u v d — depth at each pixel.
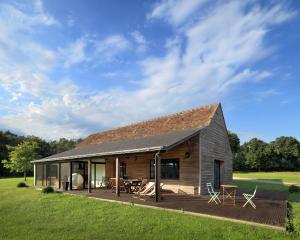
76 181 22.17
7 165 37.19
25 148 36.75
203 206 12.25
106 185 23.69
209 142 19.00
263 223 9.05
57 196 16.70
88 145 28.67
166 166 19.28
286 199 14.93
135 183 18.09
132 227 9.50
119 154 15.87
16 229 9.74
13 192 20.55
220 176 21.02
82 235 8.84
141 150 14.38
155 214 11.03
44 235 8.95
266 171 75.31
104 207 12.77
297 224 8.89
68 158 20.27
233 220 9.66
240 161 76.25
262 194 17.94
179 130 20.02
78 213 11.86
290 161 75.62
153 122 23.78
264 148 76.31
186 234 8.54
